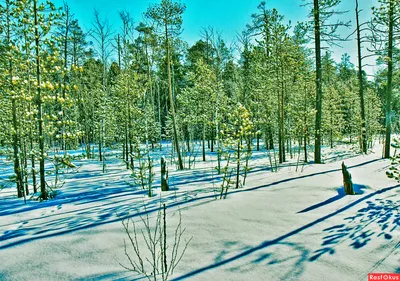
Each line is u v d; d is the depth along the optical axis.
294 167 10.76
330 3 11.18
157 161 17.12
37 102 7.04
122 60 16.59
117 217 5.00
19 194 7.60
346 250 3.38
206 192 6.73
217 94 16.14
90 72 22.53
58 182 10.16
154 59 15.29
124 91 14.94
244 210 5.02
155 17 13.66
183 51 16.33
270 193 6.18
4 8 6.55
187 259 3.36
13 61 6.66
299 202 5.39
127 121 15.43
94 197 7.07
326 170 9.27
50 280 2.99
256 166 12.02
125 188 8.24
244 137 7.45
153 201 6.09
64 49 17.50
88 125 21.73
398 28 11.35
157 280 2.92
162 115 28.83
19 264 3.34
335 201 5.34
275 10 12.52
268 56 13.90
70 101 7.25
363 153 15.79
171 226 4.42
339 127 21.34
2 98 7.52
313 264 3.11
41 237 4.14
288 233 3.96
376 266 3.00
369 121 20.56
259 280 2.86
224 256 3.39
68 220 4.98
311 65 14.63
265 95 15.47
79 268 3.22
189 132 22.28
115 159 19.77
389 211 4.57
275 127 18.44
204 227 4.31
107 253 3.56
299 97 15.74
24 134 7.82
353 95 23.97
